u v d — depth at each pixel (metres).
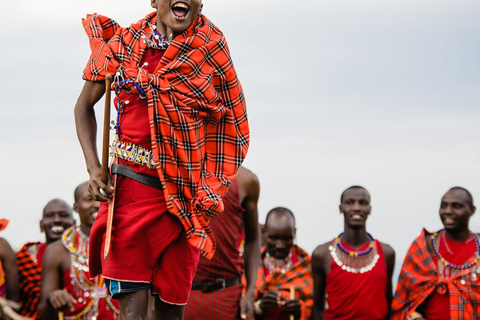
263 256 9.74
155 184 4.33
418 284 9.62
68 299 8.40
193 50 4.26
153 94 4.15
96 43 4.38
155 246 4.33
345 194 10.06
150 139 4.32
